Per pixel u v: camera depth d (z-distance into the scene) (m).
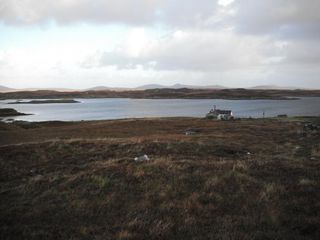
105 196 11.55
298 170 14.76
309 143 31.83
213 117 80.38
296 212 9.78
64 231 8.74
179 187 12.12
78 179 13.50
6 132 51.75
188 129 52.19
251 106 197.62
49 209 10.45
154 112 160.62
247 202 10.59
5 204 11.12
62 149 21.05
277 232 8.24
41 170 16.41
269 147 27.53
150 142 23.14
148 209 10.24
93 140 24.02
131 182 12.96
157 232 8.46
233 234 8.19
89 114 158.62
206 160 17.61
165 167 14.83
